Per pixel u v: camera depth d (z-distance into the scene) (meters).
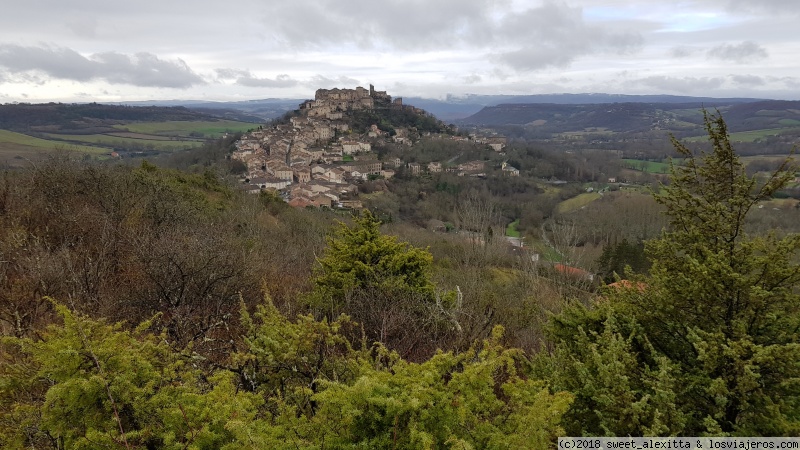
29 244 8.22
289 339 4.98
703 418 4.16
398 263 9.10
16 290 6.62
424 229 33.62
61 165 13.11
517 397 3.65
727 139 4.89
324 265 9.55
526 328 9.82
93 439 3.05
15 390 3.73
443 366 3.93
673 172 5.39
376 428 3.34
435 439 3.22
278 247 14.01
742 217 4.80
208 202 18.67
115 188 12.44
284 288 9.84
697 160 5.26
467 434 3.37
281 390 4.75
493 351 3.97
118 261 8.97
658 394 4.09
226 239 10.69
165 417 3.33
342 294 8.71
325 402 3.36
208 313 7.31
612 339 4.64
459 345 7.00
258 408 4.18
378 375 3.69
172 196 14.40
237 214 17.88
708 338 4.37
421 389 3.35
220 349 6.45
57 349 3.30
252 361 4.93
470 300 10.06
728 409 4.27
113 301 7.35
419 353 7.04
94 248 9.33
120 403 3.31
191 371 4.02
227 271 8.66
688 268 4.95
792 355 3.91
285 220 23.67
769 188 4.66
